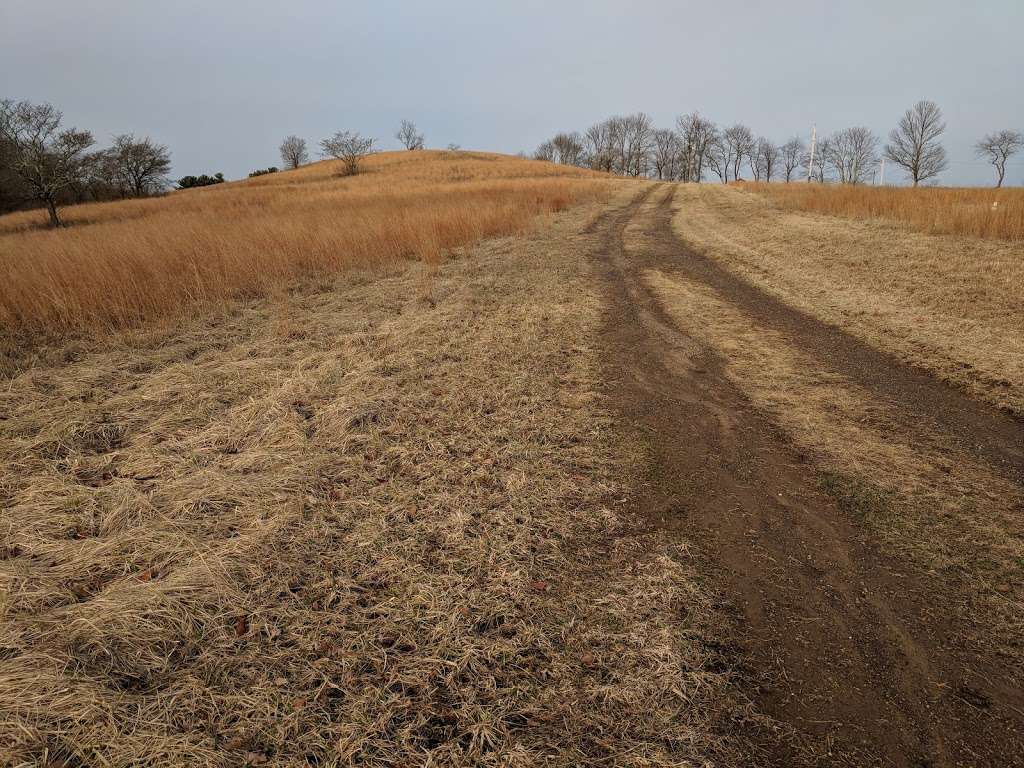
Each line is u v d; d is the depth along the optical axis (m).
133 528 2.95
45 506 3.12
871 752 2.02
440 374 5.23
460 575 2.76
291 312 7.22
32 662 2.11
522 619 2.53
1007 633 2.52
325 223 13.50
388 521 3.14
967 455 4.06
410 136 95.38
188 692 2.11
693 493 3.59
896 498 3.54
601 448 4.08
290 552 2.85
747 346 6.43
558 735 2.03
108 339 6.06
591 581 2.79
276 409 4.30
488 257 10.97
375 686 2.18
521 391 4.95
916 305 7.57
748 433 4.40
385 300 7.74
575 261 10.88
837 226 14.05
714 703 2.18
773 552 3.06
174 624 2.36
